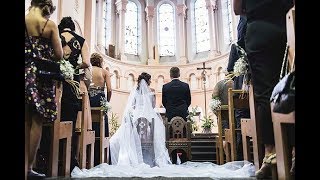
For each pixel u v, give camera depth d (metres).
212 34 17.38
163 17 19.23
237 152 4.04
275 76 2.31
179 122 5.54
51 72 2.47
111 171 3.40
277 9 2.39
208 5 17.83
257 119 2.68
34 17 2.59
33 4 2.68
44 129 3.26
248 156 3.23
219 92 4.88
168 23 19.12
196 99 16.91
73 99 3.47
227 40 16.94
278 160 2.01
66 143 3.12
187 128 5.52
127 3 18.19
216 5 17.75
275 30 2.33
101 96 4.70
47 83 2.50
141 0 19.00
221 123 4.63
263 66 2.34
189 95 5.92
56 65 2.49
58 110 2.92
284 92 1.60
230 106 3.75
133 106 5.26
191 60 18.19
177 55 18.48
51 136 2.86
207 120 10.49
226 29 17.06
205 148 6.50
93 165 4.03
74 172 3.24
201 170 3.31
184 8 18.77
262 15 2.41
